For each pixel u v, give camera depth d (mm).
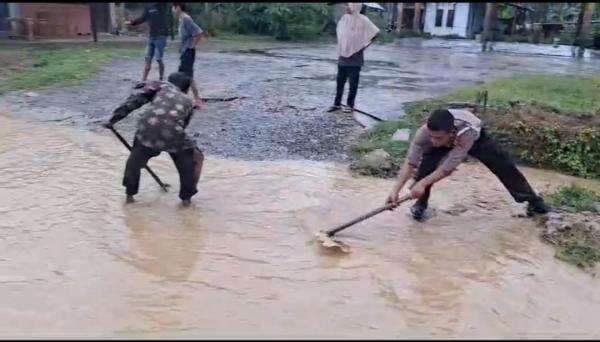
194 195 5250
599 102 8461
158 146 4742
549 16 27516
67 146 6645
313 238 4492
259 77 11539
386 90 10609
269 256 4184
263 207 5055
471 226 4871
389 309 3582
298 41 22344
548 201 5352
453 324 3451
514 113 7211
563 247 4488
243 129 7484
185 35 8312
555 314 3621
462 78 12719
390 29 27812
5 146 6562
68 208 4859
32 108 8445
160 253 4156
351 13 7945
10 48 14109
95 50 14258
